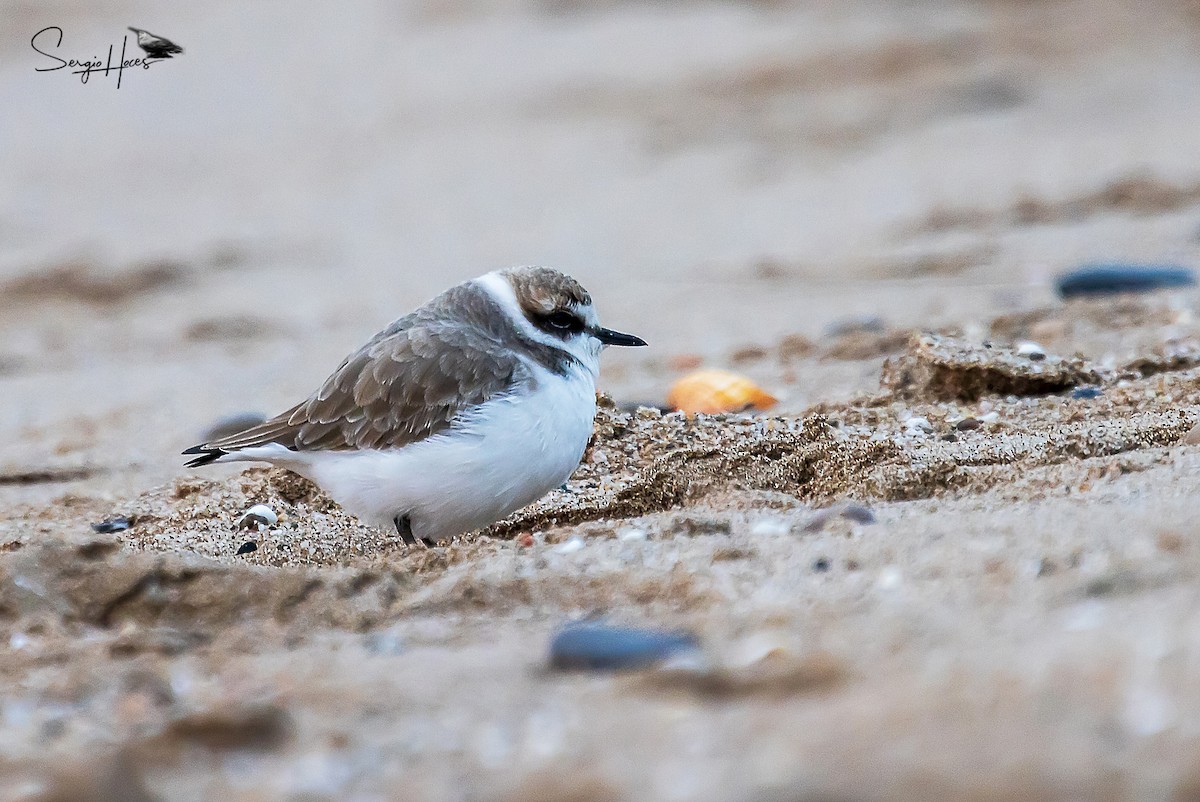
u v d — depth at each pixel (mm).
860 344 14219
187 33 45375
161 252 24719
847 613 6785
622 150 29297
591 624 6930
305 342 18297
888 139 27328
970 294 16516
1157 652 5570
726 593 7371
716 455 10406
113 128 36594
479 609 7602
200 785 5398
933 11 36250
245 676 6656
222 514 10570
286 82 39156
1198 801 4531
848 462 10078
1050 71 30359
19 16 47812
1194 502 7777
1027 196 21219
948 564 7309
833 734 5289
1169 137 24328
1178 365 11891
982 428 10664
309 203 28234
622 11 40938
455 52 39594
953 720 5258
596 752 5418
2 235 27266
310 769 5480
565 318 9906
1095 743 4945
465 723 5832
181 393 16016
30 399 16469
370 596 7820
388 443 9430
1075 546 7219
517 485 9430
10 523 11008
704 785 5020
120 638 7281
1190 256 16859
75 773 5352
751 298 17953
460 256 23125
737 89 31891
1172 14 33625
